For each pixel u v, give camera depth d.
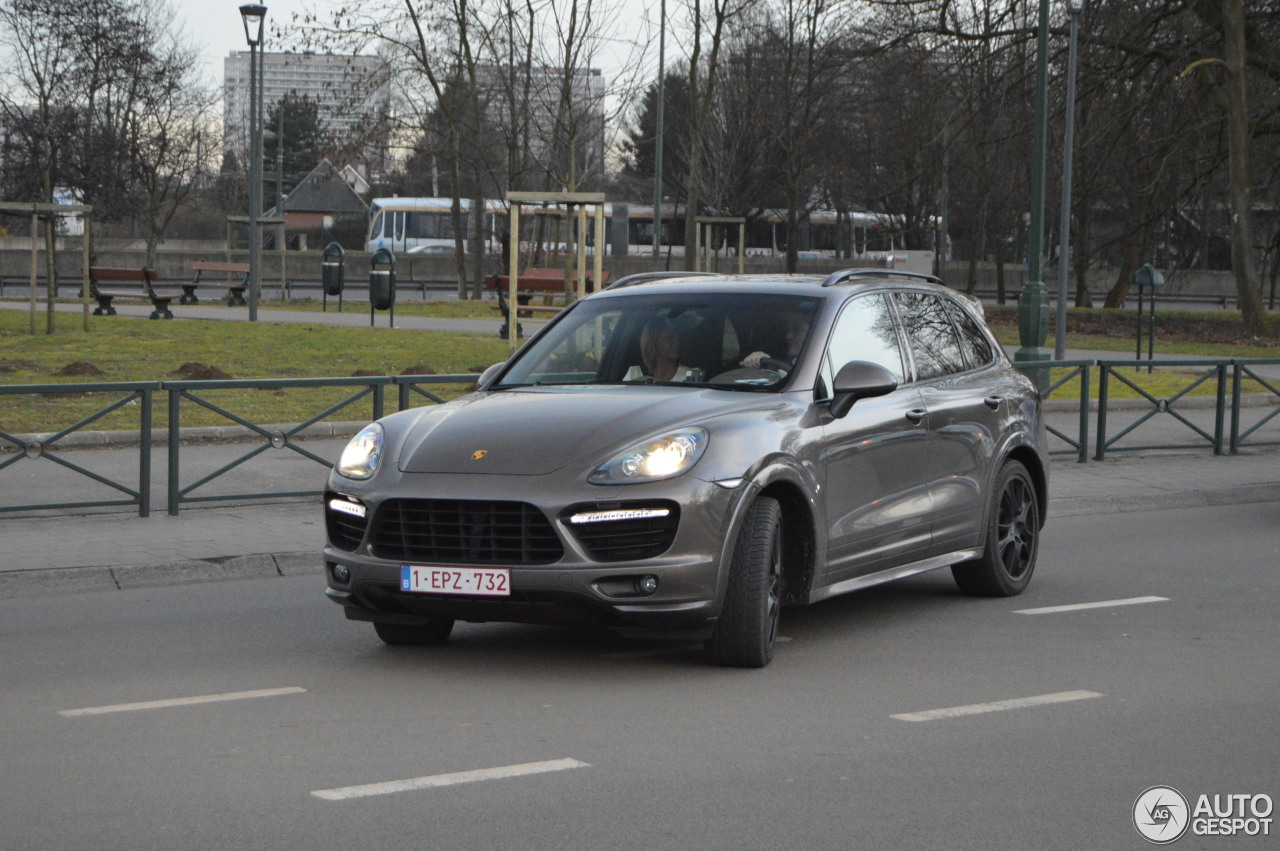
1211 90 45.59
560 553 8.14
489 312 51.84
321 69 54.56
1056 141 44.81
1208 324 53.22
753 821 6.05
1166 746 7.29
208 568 12.34
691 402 8.96
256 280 42.09
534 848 5.71
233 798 6.35
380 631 9.55
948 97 46.41
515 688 8.44
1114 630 10.30
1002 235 70.88
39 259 75.38
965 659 9.31
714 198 86.50
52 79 57.06
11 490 15.22
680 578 8.23
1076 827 6.04
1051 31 43.84
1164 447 21.22
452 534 8.34
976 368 11.60
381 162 65.50
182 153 64.81
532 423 8.71
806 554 9.20
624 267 78.88
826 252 96.88
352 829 5.93
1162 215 51.47
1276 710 8.04
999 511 11.45
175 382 14.66
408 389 15.95
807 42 57.56
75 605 11.21
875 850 5.71
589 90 51.84
